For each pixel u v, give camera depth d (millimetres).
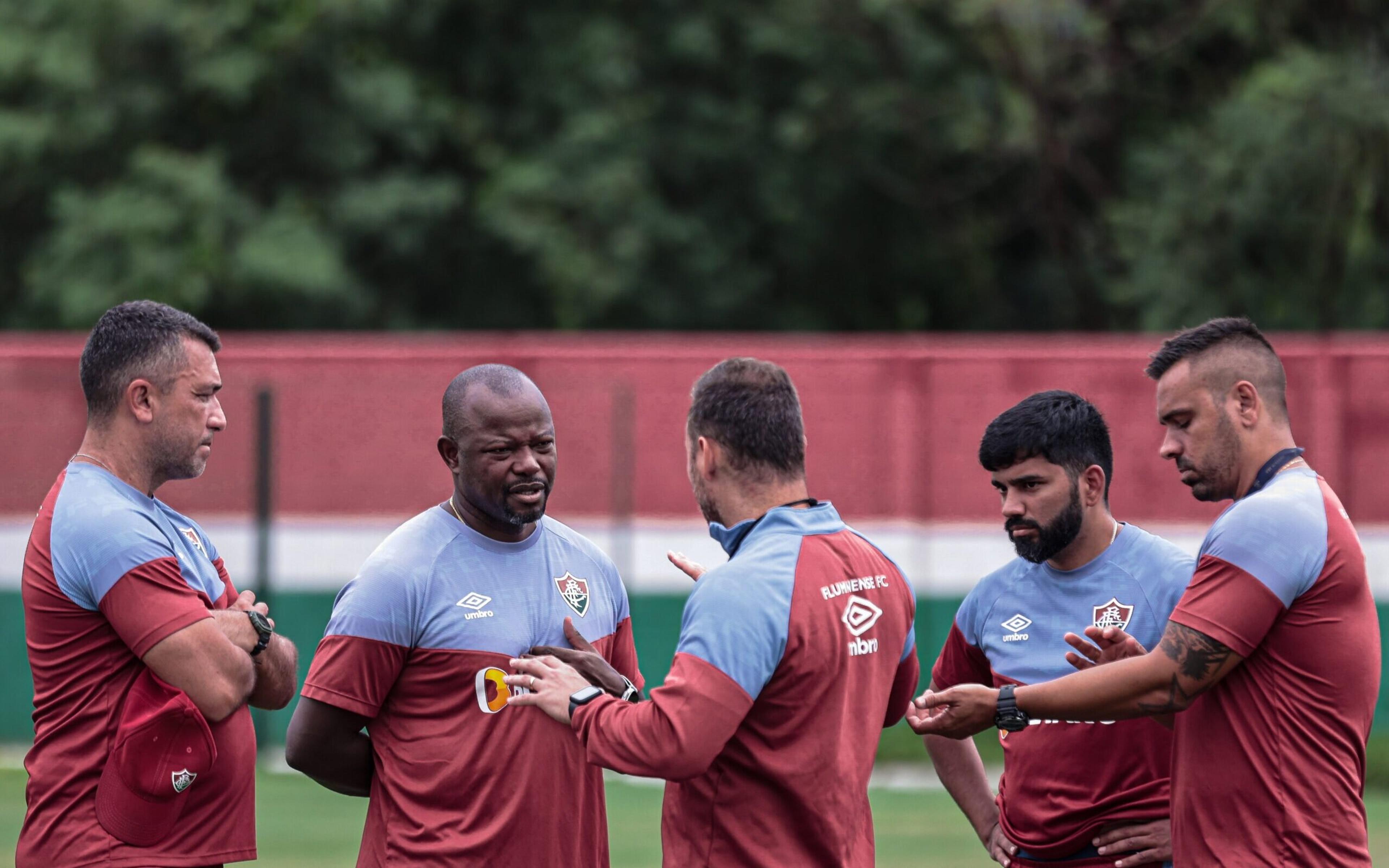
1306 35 69375
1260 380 12414
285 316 67750
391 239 69812
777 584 11750
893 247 81938
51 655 12477
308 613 35406
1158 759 13195
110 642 12438
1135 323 75562
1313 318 62406
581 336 70812
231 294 65000
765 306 77562
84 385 12922
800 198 76812
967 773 14969
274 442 35562
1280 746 11883
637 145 72062
